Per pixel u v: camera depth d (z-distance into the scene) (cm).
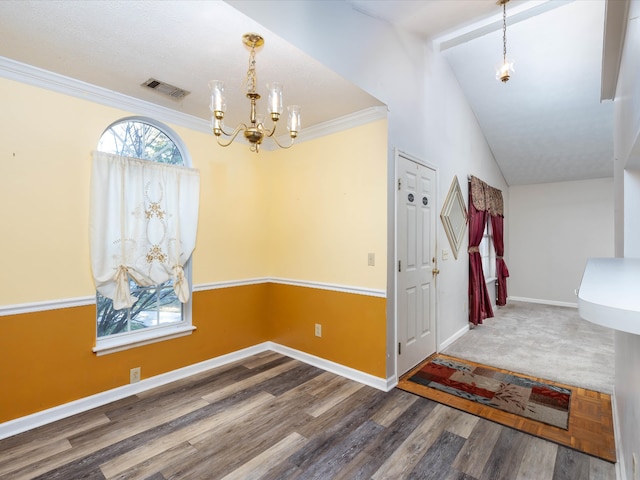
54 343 224
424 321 339
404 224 302
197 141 304
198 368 304
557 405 249
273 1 182
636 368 140
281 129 333
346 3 236
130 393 259
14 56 200
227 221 329
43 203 221
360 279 290
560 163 561
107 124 250
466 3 281
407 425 222
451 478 175
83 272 238
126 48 193
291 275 347
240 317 340
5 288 206
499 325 477
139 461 185
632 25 129
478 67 405
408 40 312
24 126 213
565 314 546
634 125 125
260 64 213
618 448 191
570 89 411
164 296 290
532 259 656
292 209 347
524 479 174
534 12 312
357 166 293
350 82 238
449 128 399
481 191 488
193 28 176
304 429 217
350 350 295
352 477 175
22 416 211
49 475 174
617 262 101
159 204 276
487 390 272
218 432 213
